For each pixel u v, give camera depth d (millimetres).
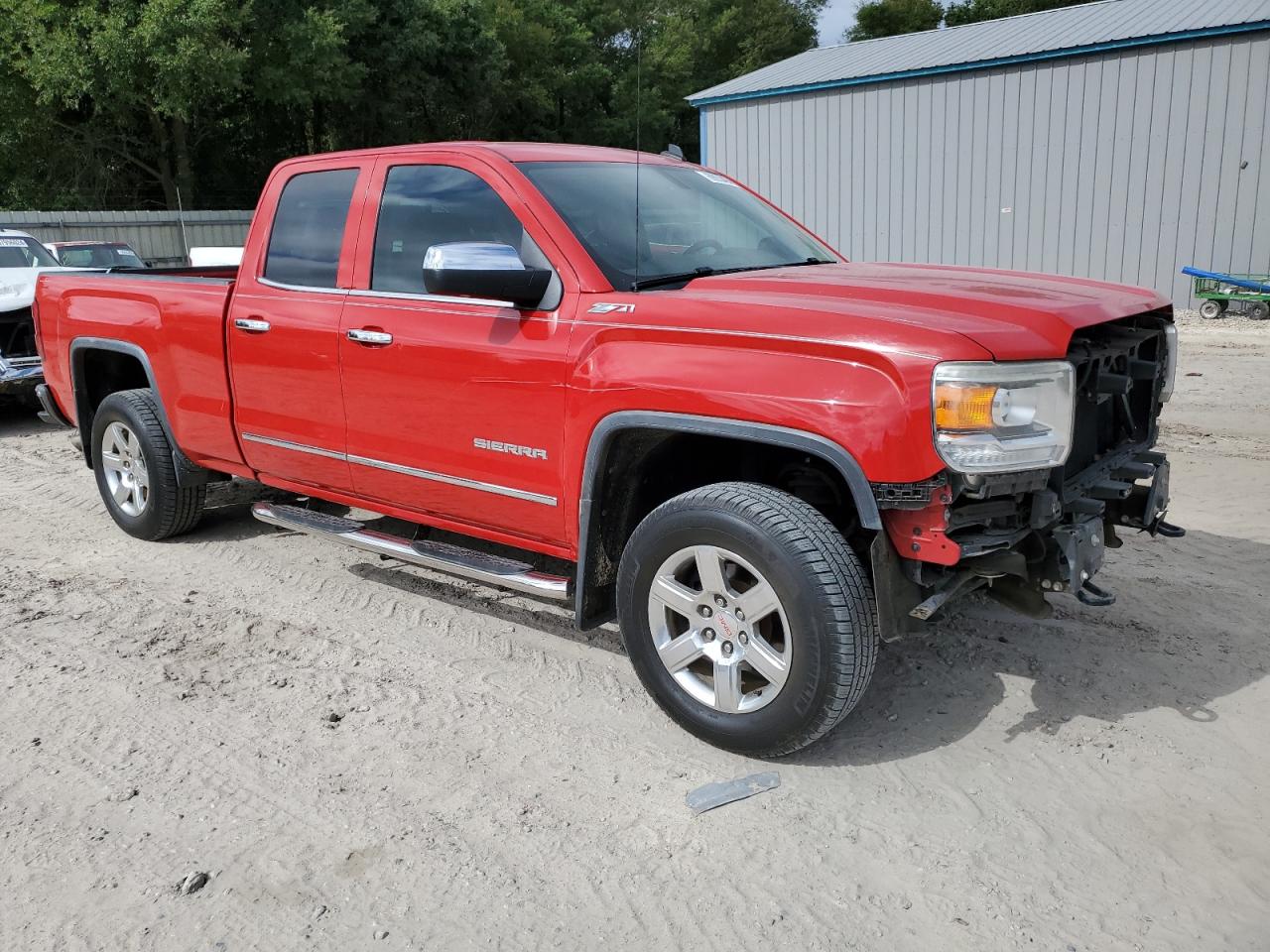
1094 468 3463
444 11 35094
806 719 3025
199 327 4836
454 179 3945
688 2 38781
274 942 2488
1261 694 3592
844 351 2877
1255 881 2631
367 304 4109
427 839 2887
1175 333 3822
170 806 3064
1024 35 18469
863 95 18891
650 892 2648
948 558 2871
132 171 33438
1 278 9344
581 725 3531
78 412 5844
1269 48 14781
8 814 3031
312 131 36625
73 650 4207
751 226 4340
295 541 5613
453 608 4629
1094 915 2520
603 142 45719
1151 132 16078
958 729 3424
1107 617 4266
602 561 3594
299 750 3387
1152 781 3082
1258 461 6809
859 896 2613
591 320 3406
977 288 3395
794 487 3480
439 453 3934
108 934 2518
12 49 26625
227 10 26750
